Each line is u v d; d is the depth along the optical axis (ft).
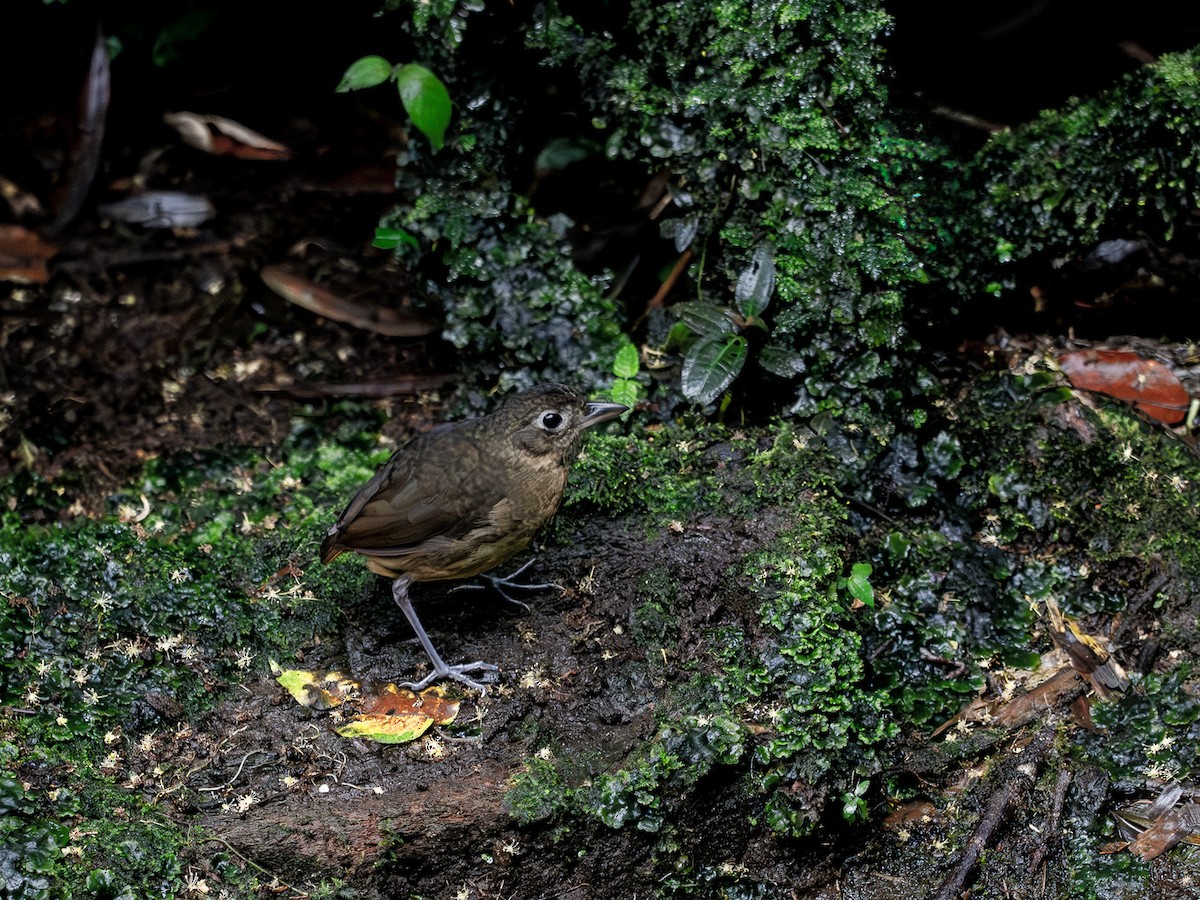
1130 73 34.42
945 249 34.35
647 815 27.02
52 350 39.34
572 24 34.04
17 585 30.60
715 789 27.86
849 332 33.27
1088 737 30.22
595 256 38.73
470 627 30.81
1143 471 33.45
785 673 29.09
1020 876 28.25
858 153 33.27
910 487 33.32
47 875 25.16
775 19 32.78
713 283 35.55
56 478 35.35
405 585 29.43
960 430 34.30
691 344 35.06
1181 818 28.68
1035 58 36.70
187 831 26.35
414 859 26.32
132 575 31.17
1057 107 36.76
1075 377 35.76
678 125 34.12
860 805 28.48
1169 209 34.42
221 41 44.98
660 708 28.89
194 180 44.47
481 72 34.47
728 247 34.68
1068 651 31.42
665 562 31.09
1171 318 36.81
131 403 37.93
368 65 32.58
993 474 33.73
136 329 40.27
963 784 29.48
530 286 35.35
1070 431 33.96
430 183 35.04
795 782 28.17
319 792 27.37
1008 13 36.01
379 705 29.19
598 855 27.02
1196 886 27.73
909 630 31.50
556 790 26.96
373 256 42.32
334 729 28.71
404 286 41.19
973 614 32.12
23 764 27.22
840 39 32.65
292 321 40.73
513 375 35.60
